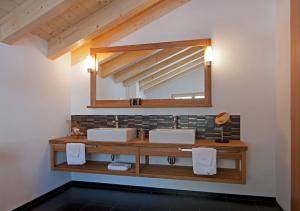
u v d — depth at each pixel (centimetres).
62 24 260
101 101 311
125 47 302
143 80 298
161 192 292
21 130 242
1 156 218
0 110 217
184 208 249
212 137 276
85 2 237
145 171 262
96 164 296
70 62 325
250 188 267
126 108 305
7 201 224
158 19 292
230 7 271
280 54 241
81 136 309
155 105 291
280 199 244
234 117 270
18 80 238
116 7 252
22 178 242
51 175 287
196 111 282
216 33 275
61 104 305
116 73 308
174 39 287
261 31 262
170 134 248
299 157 190
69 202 266
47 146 280
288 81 219
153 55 297
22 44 244
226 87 272
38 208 249
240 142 253
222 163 275
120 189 307
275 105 257
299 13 189
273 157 260
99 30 259
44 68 276
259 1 263
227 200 269
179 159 288
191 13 282
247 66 266
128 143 256
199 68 279
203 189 280
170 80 289
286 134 224
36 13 204
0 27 215
